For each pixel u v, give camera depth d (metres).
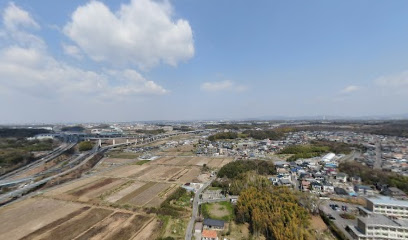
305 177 131.50
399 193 105.44
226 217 85.38
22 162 182.62
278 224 69.94
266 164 153.88
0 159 174.50
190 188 117.31
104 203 98.50
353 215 84.25
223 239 70.94
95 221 81.56
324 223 80.75
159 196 108.06
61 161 195.50
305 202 89.94
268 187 104.31
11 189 120.75
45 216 85.62
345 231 73.56
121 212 89.38
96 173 153.62
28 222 80.69
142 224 79.31
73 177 145.00
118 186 123.88
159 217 84.81
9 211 89.81
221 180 129.62
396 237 67.81
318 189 112.38
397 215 81.31
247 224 80.94
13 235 72.00
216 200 101.81
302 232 68.00
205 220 79.06
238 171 137.62
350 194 106.88
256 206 80.75
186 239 69.56
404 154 191.50
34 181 136.12
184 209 91.88
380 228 68.44
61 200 101.88
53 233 73.25
